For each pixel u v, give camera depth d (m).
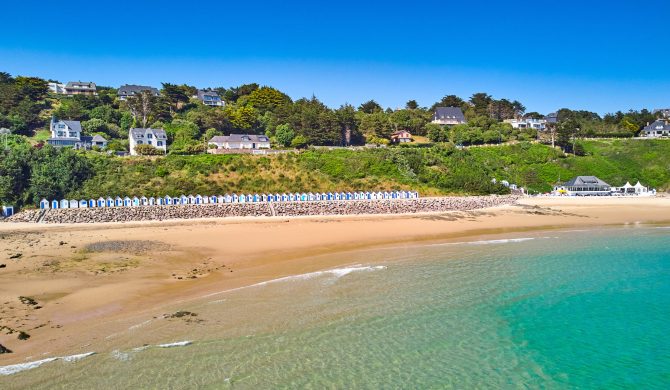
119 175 72.00
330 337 22.27
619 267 36.16
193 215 59.56
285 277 32.25
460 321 24.75
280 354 20.38
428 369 19.61
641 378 19.45
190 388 17.34
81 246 42.00
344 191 76.62
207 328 22.84
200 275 32.81
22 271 32.66
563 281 32.22
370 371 19.25
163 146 100.56
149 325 23.06
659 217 66.75
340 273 33.50
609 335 23.42
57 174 67.06
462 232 53.19
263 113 132.62
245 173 78.25
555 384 18.83
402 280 31.78
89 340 21.19
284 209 63.94
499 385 18.59
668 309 27.03
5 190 62.00
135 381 17.70
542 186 97.19
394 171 85.69
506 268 35.50
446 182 83.81
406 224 58.12
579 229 56.03
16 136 99.56
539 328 24.11
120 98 142.00
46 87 139.75
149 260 37.12
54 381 17.50
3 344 20.47
